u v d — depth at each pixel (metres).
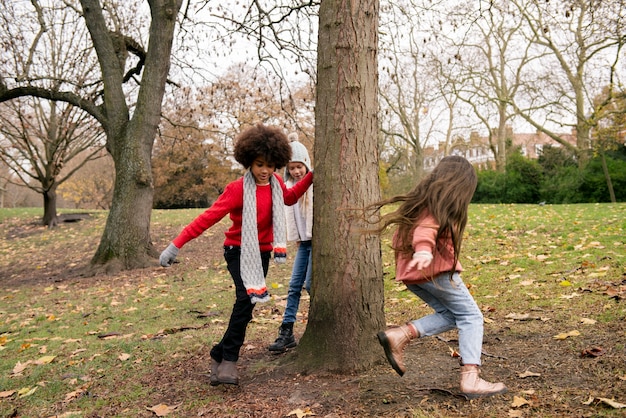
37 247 14.43
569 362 3.16
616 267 5.64
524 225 10.30
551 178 26.50
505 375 3.10
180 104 14.11
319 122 3.60
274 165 3.46
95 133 17.52
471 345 2.86
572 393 2.71
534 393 2.76
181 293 7.40
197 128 13.62
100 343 5.07
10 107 16.12
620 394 2.61
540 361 3.26
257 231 3.48
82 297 7.83
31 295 8.55
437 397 2.89
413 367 3.41
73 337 5.47
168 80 13.12
